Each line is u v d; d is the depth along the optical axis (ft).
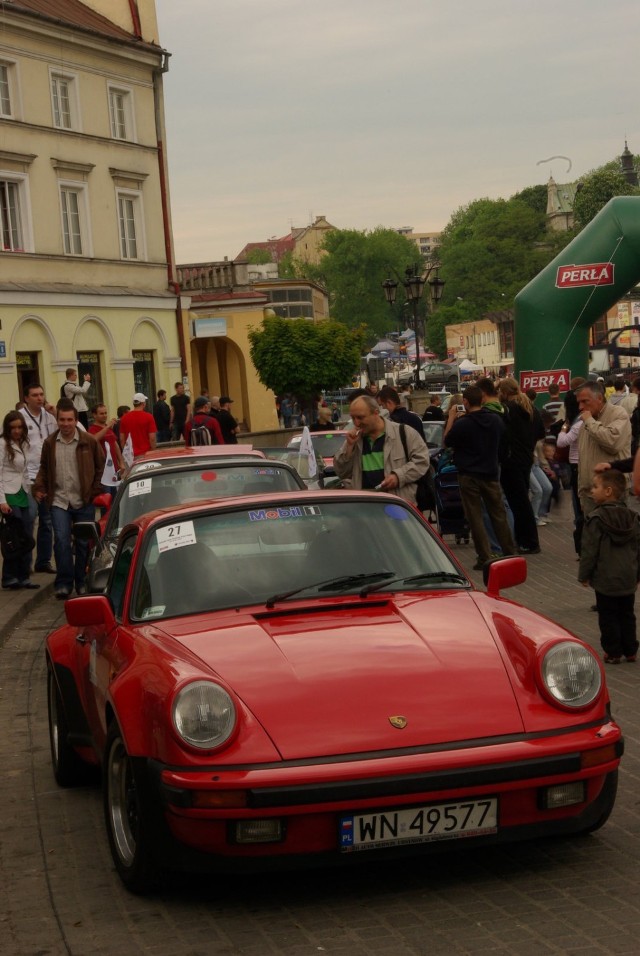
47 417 55.42
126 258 129.08
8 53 111.96
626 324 309.42
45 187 116.37
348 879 17.13
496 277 523.29
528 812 16.05
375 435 37.96
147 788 15.99
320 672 16.52
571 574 47.60
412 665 16.74
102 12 132.05
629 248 98.43
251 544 20.11
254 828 15.23
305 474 56.08
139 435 79.92
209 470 34.81
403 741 15.58
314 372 159.84
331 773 15.19
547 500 65.87
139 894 17.10
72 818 21.27
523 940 14.75
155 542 20.24
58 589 48.98
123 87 128.16
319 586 19.36
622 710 26.50
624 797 20.34
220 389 170.81
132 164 129.39
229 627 18.01
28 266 113.70
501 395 53.98
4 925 16.33
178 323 136.36
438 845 15.80
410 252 582.35
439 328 518.37
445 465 59.62
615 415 41.09
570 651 16.85
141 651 17.72
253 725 15.67
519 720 16.11
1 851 19.65
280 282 338.13
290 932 15.43
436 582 20.03
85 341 120.88
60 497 48.47
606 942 14.55
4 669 35.83
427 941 14.89
